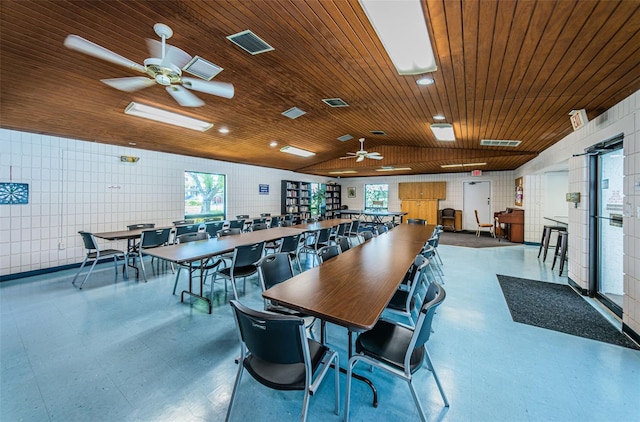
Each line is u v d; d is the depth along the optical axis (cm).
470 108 331
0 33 205
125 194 527
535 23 160
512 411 159
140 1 179
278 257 251
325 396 174
